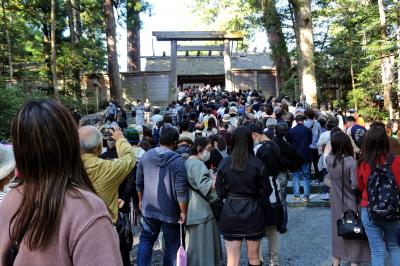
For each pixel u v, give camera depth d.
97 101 24.91
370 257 3.82
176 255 3.96
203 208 3.97
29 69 25.02
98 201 1.24
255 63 39.44
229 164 3.57
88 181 1.34
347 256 3.89
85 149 2.95
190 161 4.04
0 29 21.69
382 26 12.12
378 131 3.42
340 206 3.93
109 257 1.18
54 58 19.66
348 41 15.45
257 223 3.51
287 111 10.44
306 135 7.21
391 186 3.34
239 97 17.80
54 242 1.18
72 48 23.44
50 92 23.17
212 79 39.94
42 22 24.31
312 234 5.75
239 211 3.50
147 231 4.00
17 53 22.77
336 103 16.70
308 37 17.50
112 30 25.91
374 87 13.41
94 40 29.91
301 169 7.33
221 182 3.65
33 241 1.17
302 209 7.09
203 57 40.62
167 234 3.94
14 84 18.64
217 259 4.12
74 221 1.18
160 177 3.91
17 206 1.29
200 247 3.92
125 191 4.30
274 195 4.27
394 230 3.42
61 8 25.03
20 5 22.20
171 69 28.12
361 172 3.53
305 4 17.47
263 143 4.43
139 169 4.11
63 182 1.24
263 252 5.17
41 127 1.23
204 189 3.90
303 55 17.52
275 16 21.53
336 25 15.63
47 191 1.21
